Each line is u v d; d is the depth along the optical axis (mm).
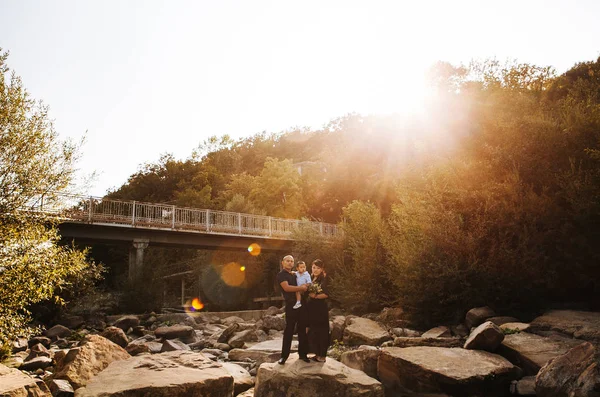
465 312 13906
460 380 7559
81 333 16938
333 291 21891
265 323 17359
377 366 9250
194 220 26656
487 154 16484
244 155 91000
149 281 24719
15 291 10172
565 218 13664
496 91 19969
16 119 10898
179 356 8672
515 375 8273
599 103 17469
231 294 34719
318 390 6660
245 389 8508
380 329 14000
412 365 8305
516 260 13352
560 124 15852
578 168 14250
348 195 40031
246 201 43281
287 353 7449
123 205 24234
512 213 14203
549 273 13250
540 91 25875
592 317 11055
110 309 22422
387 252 18828
